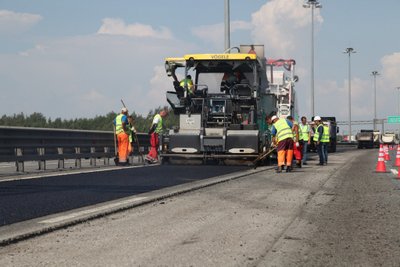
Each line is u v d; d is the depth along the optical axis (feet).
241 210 34.60
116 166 75.36
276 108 91.56
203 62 78.84
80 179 53.78
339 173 67.26
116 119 77.36
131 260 21.57
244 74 79.46
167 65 79.41
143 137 91.76
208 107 78.84
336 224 29.89
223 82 79.41
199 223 29.86
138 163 84.33
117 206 35.22
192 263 21.12
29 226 28.43
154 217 31.86
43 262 21.27
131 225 29.25
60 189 45.01
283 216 32.40
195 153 77.46
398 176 61.72
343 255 22.71
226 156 76.48
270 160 85.56
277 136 68.49
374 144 294.25
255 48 85.97
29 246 24.14
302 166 83.51
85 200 38.34
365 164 90.63
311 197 41.57
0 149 57.16
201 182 51.60
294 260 21.74
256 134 75.66
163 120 86.38
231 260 21.61
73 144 70.13
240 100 78.59
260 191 45.27
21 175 57.67
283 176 61.46
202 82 79.92
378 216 32.76
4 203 36.78
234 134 76.23
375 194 44.04
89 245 24.31
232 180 55.26
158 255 22.39
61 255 22.44
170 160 80.38
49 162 84.02
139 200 37.99
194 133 77.66
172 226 28.94
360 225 29.66
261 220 30.94
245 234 26.84
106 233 27.07
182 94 79.20
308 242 25.14
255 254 22.67
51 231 27.61
